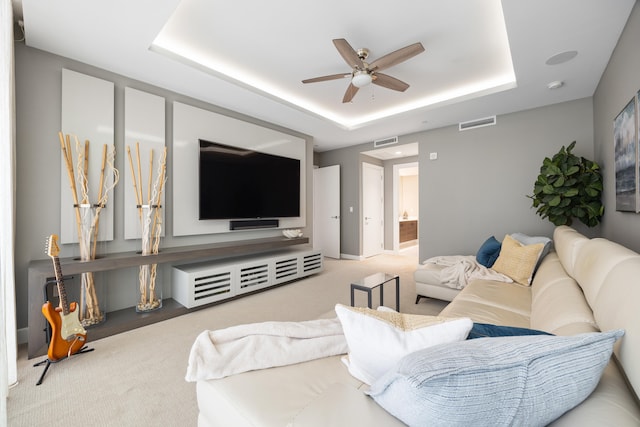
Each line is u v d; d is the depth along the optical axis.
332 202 6.28
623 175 2.10
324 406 0.80
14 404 1.52
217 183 3.42
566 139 3.43
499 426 0.56
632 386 0.62
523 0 1.78
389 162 6.81
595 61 2.49
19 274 2.22
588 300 1.10
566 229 2.39
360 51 2.52
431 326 0.82
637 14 1.78
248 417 0.85
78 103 2.48
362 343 0.87
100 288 2.63
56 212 2.40
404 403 0.60
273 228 4.47
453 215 4.34
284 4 2.02
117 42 2.26
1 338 1.17
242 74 3.06
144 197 2.88
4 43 1.65
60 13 1.92
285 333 1.25
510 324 1.65
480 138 4.07
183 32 2.35
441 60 2.76
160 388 1.66
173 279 3.11
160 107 3.01
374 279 2.57
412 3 2.00
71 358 1.98
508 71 2.97
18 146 2.23
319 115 4.16
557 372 0.60
